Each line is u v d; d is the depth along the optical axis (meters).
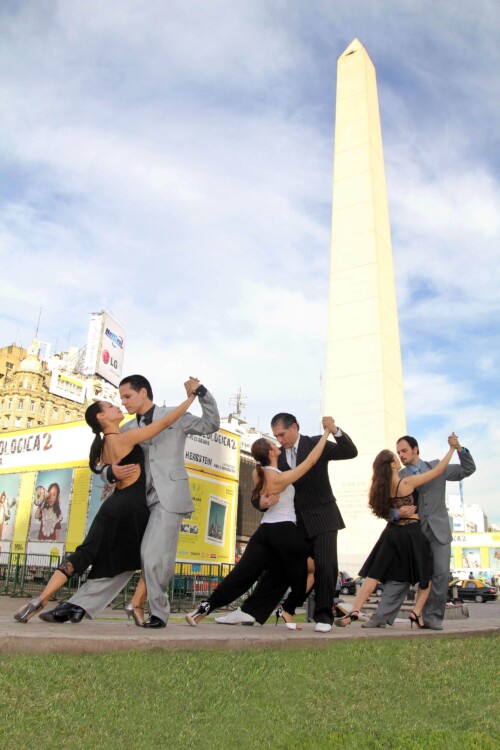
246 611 6.02
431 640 5.91
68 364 82.38
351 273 26.42
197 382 5.19
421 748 3.24
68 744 2.81
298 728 3.38
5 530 21.91
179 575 16.72
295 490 5.78
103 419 5.00
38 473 21.55
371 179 27.33
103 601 4.87
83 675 3.49
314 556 5.64
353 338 25.47
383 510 6.80
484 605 29.59
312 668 4.36
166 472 5.04
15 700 3.09
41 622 4.84
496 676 4.82
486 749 3.32
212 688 3.67
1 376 82.62
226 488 21.05
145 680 3.59
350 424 24.42
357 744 3.22
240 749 3.02
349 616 6.69
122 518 4.86
